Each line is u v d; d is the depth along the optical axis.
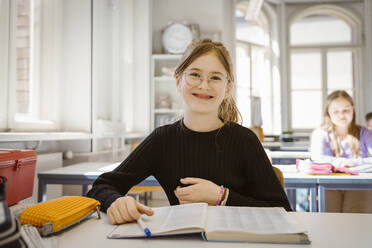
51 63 2.31
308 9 5.72
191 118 1.07
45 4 2.29
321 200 1.57
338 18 5.84
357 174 1.65
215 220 0.68
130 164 1.11
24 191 1.02
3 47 1.63
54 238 0.63
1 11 1.62
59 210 0.71
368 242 0.60
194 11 4.09
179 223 0.66
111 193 0.90
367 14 5.54
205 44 1.04
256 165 1.05
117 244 0.60
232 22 4.83
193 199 0.92
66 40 2.41
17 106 2.00
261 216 0.71
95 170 1.78
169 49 3.77
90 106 2.41
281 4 5.57
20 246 0.48
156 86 3.85
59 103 2.36
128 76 3.66
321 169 1.67
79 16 2.41
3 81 1.64
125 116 3.55
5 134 1.36
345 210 2.14
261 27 5.62
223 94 1.04
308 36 5.85
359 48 5.69
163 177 1.13
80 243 0.61
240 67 5.21
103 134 2.61
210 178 1.07
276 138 5.15
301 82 5.80
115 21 3.00
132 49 3.71
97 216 0.82
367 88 5.57
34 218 0.66
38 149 2.07
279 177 1.27
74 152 2.38
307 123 5.79
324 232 0.67
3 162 0.91
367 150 2.25
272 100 5.59
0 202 0.54
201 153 1.08
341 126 2.30
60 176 1.65
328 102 2.34
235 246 0.59
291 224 0.65
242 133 1.10
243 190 1.10
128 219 0.72
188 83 1.02
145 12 3.74
